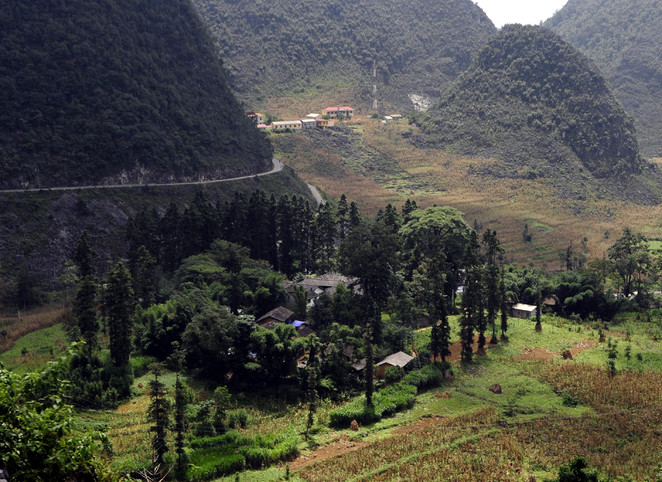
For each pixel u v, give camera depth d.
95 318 77.88
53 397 24.22
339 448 65.06
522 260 166.88
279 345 79.69
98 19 175.25
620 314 116.88
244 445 63.56
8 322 101.38
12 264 119.75
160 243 117.38
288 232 124.19
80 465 23.48
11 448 21.34
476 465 60.09
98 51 168.25
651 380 81.31
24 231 126.00
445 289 111.75
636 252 139.12
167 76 186.88
